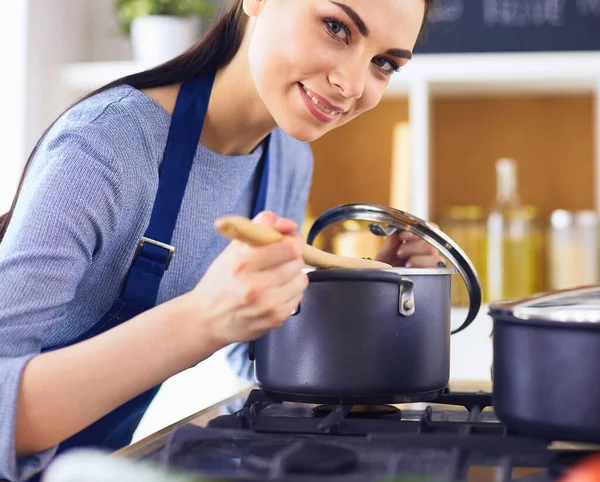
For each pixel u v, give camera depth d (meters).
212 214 1.16
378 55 0.93
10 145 2.28
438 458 0.66
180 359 0.78
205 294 0.76
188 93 1.10
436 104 2.51
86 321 1.07
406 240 1.07
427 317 0.86
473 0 2.46
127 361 0.77
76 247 0.88
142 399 1.17
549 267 2.22
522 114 2.47
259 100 1.09
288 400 0.87
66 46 2.49
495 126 2.48
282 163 1.31
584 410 0.66
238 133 1.14
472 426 0.76
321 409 0.91
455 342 2.15
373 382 0.83
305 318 0.84
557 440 0.69
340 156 2.55
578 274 2.18
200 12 2.38
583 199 2.45
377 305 0.83
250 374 1.41
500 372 0.73
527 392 0.69
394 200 2.34
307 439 0.73
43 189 0.88
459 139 2.50
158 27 2.31
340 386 0.83
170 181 1.08
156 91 1.10
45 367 0.77
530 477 0.61
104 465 0.52
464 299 1.32
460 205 2.49
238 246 0.75
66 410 0.76
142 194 1.02
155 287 1.08
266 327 0.75
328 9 0.88
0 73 2.29
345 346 0.83
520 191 2.48
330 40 0.89
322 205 2.56
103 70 2.36
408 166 2.33
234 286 0.73
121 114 1.01
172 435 0.70
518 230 2.18
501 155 2.48
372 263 0.88
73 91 2.44
